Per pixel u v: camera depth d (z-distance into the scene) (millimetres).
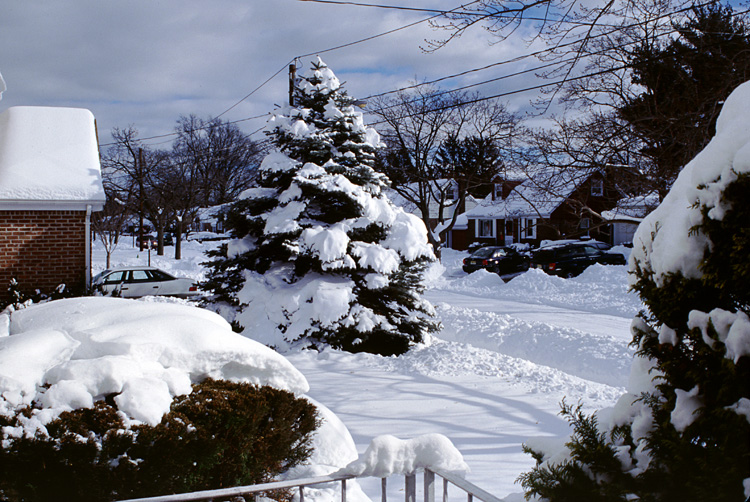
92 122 18969
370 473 3721
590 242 34438
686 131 16219
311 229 13469
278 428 5043
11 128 17891
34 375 4492
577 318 17922
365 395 9391
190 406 4629
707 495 3031
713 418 3098
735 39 16062
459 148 41906
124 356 4789
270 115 15375
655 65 18828
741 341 2914
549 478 3529
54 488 4059
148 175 50844
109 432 4211
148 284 21781
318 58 15250
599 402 8867
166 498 3328
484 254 34781
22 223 15906
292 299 13078
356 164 14766
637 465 3393
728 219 3115
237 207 14508
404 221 14289
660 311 3479
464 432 7562
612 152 19141
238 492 3484
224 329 5590
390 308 13805
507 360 11500
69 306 6180
